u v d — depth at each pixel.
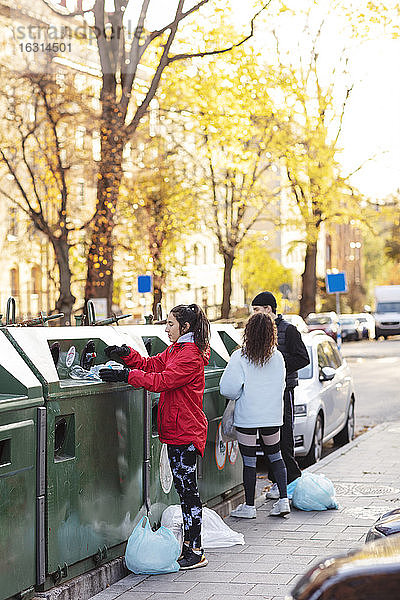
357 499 9.34
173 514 7.34
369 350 48.28
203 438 6.97
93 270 24.62
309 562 6.86
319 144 36.81
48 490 5.71
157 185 29.09
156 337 8.00
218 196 37.75
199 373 6.90
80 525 6.10
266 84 29.47
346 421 14.52
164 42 24.59
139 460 7.02
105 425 6.48
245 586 6.26
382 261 122.88
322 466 11.46
